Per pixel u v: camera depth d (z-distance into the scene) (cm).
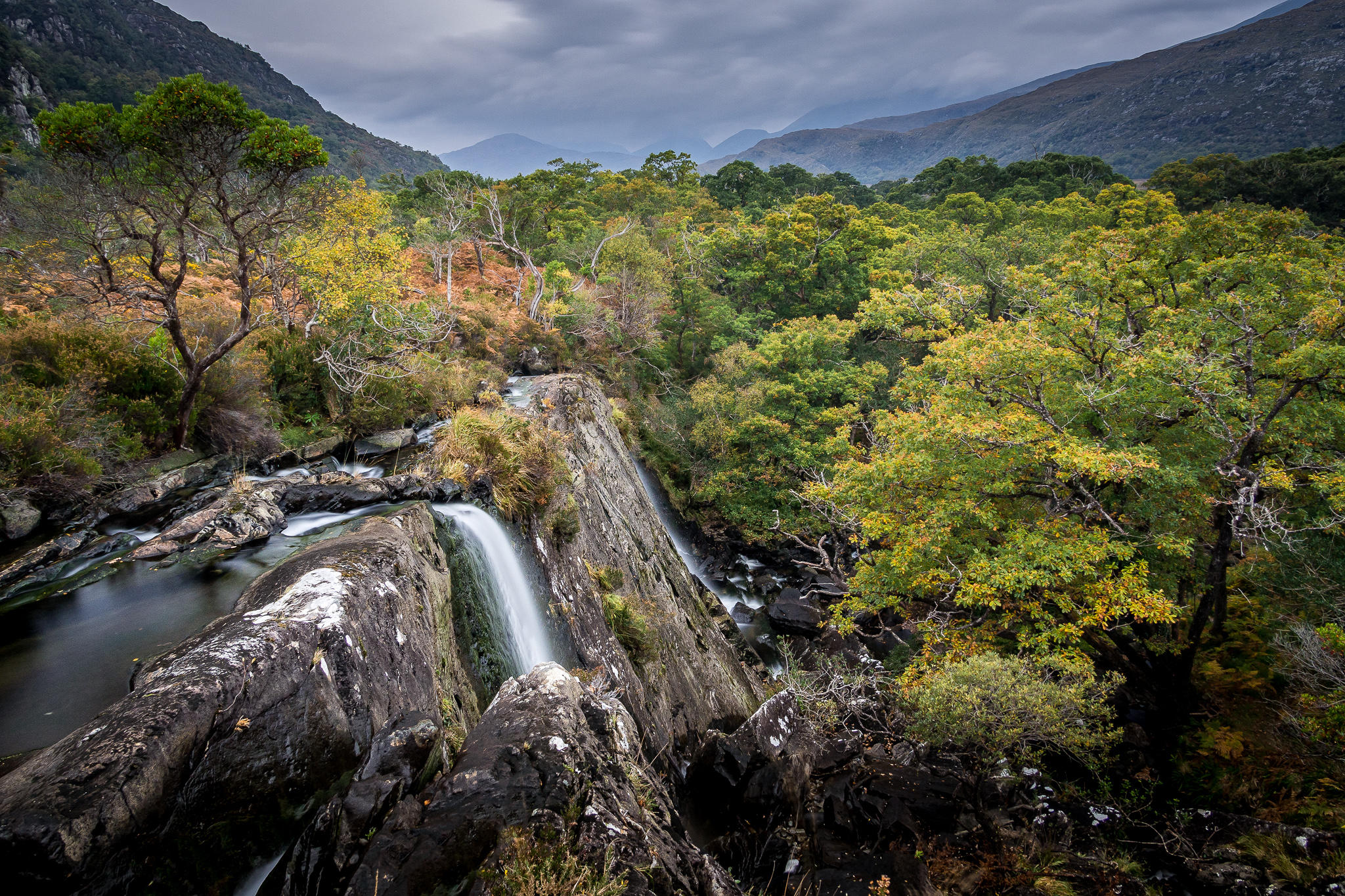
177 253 1142
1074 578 1223
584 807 388
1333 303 1275
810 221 4144
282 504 888
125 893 315
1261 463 1238
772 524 2456
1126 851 1001
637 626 1106
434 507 895
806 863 752
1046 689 1027
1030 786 1089
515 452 1071
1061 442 1223
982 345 1525
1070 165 8931
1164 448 1338
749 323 3788
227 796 377
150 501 982
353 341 1599
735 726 1247
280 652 440
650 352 3628
